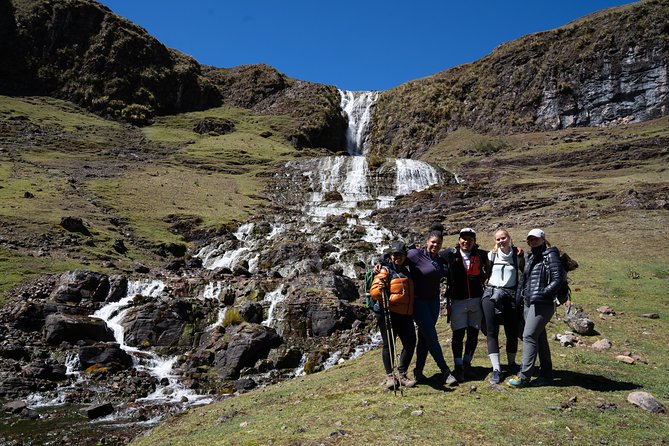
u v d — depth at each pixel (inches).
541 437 196.5
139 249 1006.4
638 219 978.7
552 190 1342.3
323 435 207.3
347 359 569.3
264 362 565.6
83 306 671.8
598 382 270.2
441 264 271.9
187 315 656.4
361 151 3184.1
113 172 1560.0
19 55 2561.5
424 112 3097.9
